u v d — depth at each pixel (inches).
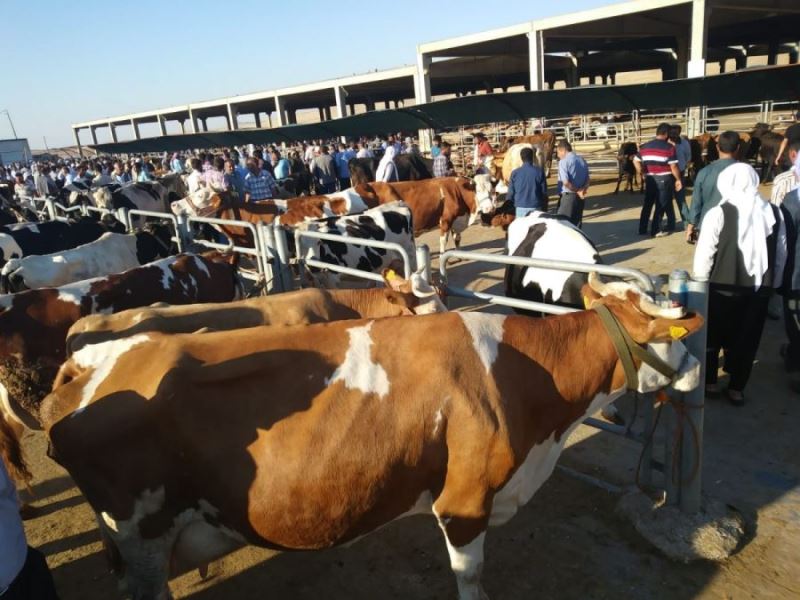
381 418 98.5
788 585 126.8
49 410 98.5
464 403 100.1
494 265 400.5
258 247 285.4
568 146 360.2
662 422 188.1
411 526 153.6
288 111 2103.8
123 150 1678.2
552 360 109.5
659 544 138.1
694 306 133.4
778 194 241.4
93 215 527.2
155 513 98.3
